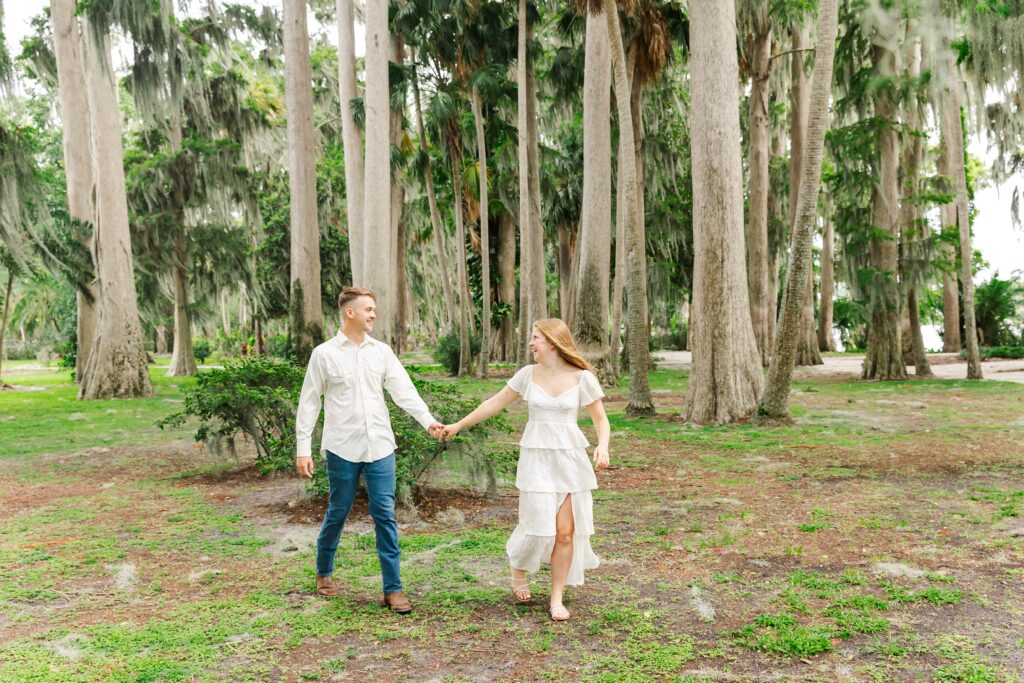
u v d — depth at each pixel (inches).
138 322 785.6
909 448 354.6
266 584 176.9
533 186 885.8
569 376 156.2
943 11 688.4
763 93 956.6
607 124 702.5
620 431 435.2
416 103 984.3
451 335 1077.8
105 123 761.0
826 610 150.8
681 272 1216.8
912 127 878.4
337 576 181.0
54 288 1115.9
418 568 185.9
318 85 1321.4
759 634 140.3
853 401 581.3
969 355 765.9
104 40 748.6
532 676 124.7
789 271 431.5
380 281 639.8
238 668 129.3
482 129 936.9
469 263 1268.5
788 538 207.5
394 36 989.2
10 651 137.8
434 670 127.9
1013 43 656.4
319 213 1274.6
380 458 157.6
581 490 152.3
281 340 1321.4
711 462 332.5
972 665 123.7
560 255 1211.9
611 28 479.5
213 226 1080.8
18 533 231.1
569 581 154.9
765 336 1003.3
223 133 1199.6
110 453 402.9
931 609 151.1
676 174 1149.1
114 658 134.3
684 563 186.5
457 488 279.3
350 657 133.8
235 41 1115.9
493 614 153.6
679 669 126.4
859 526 217.6
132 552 207.0
